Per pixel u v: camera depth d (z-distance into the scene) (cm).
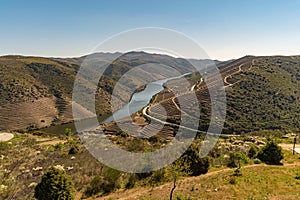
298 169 2722
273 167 2795
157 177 2162
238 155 2962
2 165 2964
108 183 2147
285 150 3841
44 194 1809
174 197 1925
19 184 2280
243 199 1867
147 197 1938
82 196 2070
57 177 1850
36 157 3297
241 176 2411
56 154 3372
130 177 2197
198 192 2012
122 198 1958
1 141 4725
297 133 6506
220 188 2089
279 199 1855
